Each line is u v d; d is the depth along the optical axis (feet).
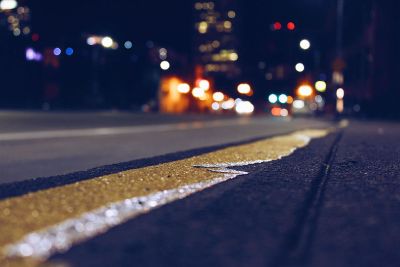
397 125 84.74
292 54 130.82
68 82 209.77
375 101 142.82
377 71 144.36
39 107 187.01
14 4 202.49
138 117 127.85
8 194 12.95
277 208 11.36
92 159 37.47
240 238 8.85
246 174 17.38
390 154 27.04
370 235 9.18
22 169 32.30
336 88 115.96
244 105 239.09
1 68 204.23
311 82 171.12
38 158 38.19
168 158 23.98
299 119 144.56
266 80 311.06
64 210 10.87
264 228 9.56
